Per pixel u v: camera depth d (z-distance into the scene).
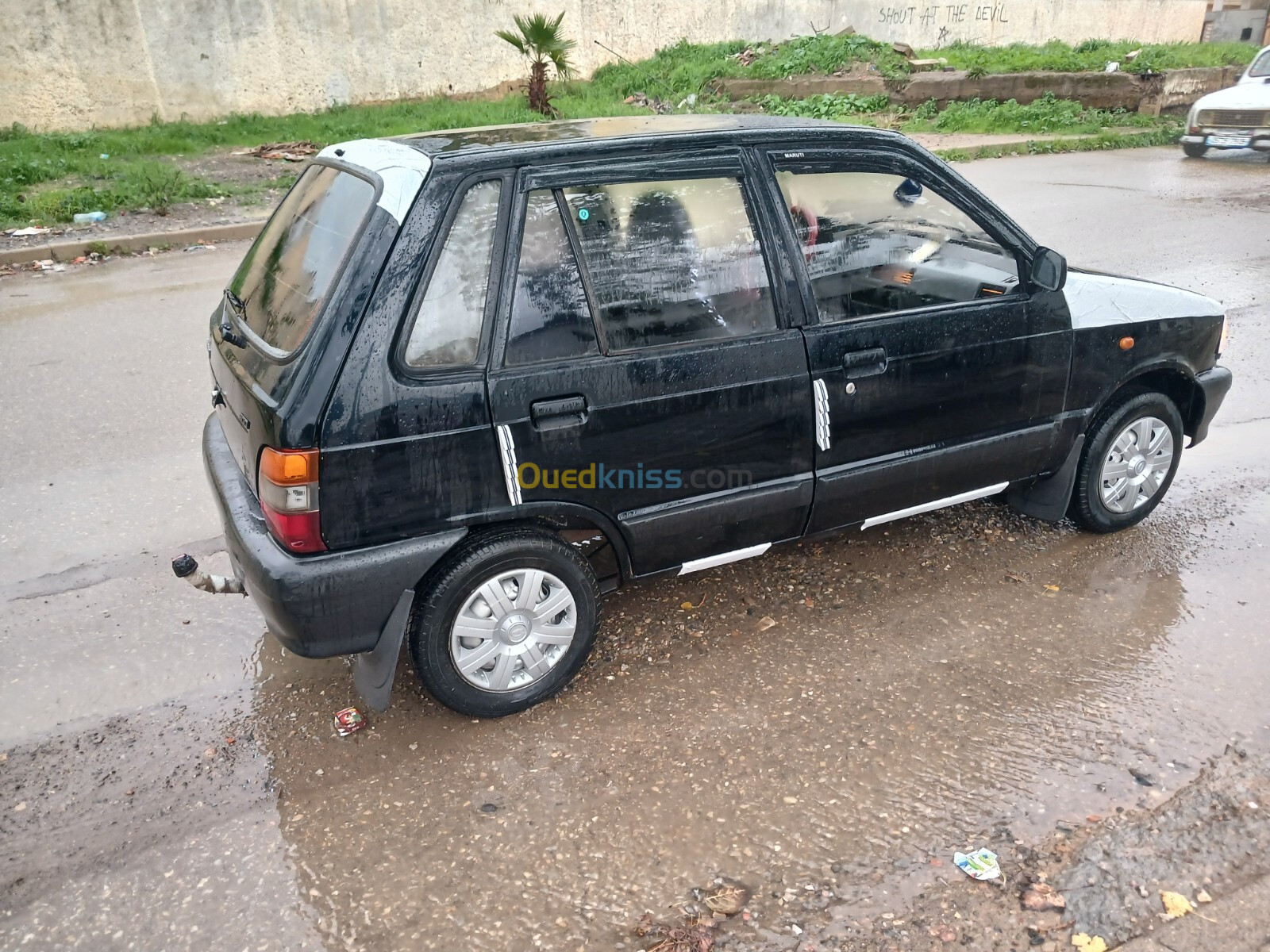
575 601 3.42
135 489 5.14
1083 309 4.06
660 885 2.72
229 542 3.28
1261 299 8.02
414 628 3.20
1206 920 2.59
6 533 4.70
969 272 3.86
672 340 3.33
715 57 22.06
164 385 6.61
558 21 16.86
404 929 2.60
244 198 12.46
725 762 3.18
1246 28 30.02
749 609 4.06
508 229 3.08
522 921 2.62
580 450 3.23
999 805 2.97
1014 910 2.62
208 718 3.47
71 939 2.60
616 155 3.22
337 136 16.20
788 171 3.51
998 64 20.91
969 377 3.86
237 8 17.14
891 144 3.67
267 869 2.81
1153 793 3.01
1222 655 3.68
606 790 3.07
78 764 3.25
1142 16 28.44
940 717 3.37
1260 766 3.11
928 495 4.01
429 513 3.08
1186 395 4.57
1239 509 4.80
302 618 3.00
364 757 3.26
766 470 3.59
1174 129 18.19
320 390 2.86
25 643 3.89
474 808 3.02
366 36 18.50
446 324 3.01
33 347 7.41
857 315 3.65
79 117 16.33
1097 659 3.67
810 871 2.75
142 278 9.43
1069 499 4.39
